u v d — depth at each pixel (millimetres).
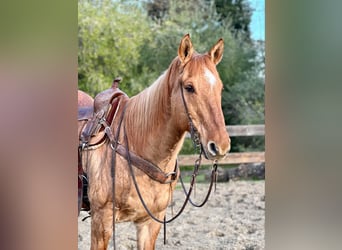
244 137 10102
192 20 10781
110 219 2721
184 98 2400
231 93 10430
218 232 4578
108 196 2689
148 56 10367
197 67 2400
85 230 4742
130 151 2684
